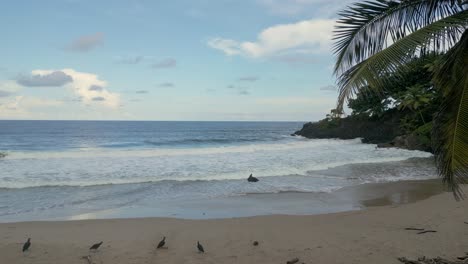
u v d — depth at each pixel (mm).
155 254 5922
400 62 3906
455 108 4078
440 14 4137
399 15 4227
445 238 6270
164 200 10992
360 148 28797
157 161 19156
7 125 98188
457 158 4062
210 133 67562
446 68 4105
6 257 5730
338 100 4281
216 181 14016
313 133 50906
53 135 54125
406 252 5676
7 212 9555
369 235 6688
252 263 5469
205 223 8102
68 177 14500
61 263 5512
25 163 17922
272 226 7723
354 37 4477
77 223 8195
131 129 81062
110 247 6266
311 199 11086
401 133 36000
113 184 13305
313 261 5461
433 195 11344
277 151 24844
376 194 11711
